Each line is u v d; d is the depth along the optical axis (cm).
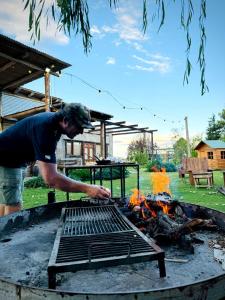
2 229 246
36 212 298
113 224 226
